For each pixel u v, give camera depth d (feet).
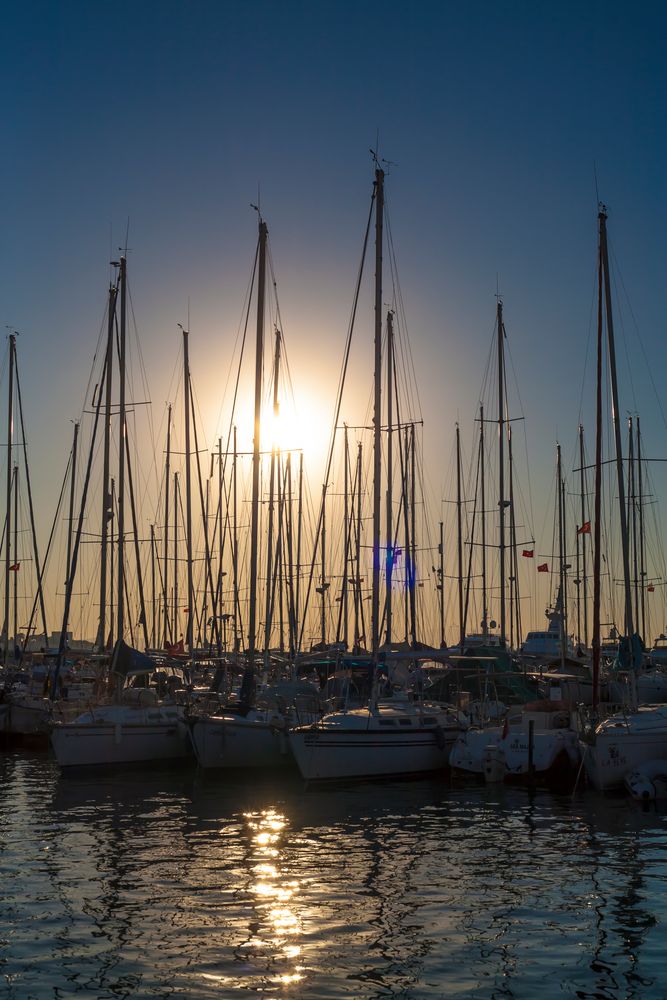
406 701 127.24
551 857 75.00
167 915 59.21
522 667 153.28
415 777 117.70
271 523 178.60
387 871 70.44
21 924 57.41
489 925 57.52
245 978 49.21
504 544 179.93
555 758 112.68
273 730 118.42
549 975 49.73
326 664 180.04
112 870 70.49
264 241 133.69
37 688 167.53
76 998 46.73
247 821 90.43
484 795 106.42
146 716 126.62
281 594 200.85
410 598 176.24
